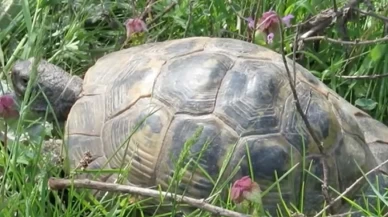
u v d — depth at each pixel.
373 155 0.69
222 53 0.68
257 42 0.78
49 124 0.71
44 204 0.61
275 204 0.64
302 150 0.65
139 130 0.65
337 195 0.65
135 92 0.67
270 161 0.64
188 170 0.64
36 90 0.73
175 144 0.64
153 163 0.65
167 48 0.70
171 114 0.65
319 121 0.66
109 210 0.64
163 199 0.62
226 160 0.62
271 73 0.66
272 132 0.64
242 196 0.59
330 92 0.70
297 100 0.63
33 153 0.65
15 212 0.62
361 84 0.81
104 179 0.66
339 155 0.65
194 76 0.66
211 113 0.65
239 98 0.65
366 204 0.64
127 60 0.71
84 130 0.68
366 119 0.71
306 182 0.64
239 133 0.64
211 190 0.63
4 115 0.63
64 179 0.62
